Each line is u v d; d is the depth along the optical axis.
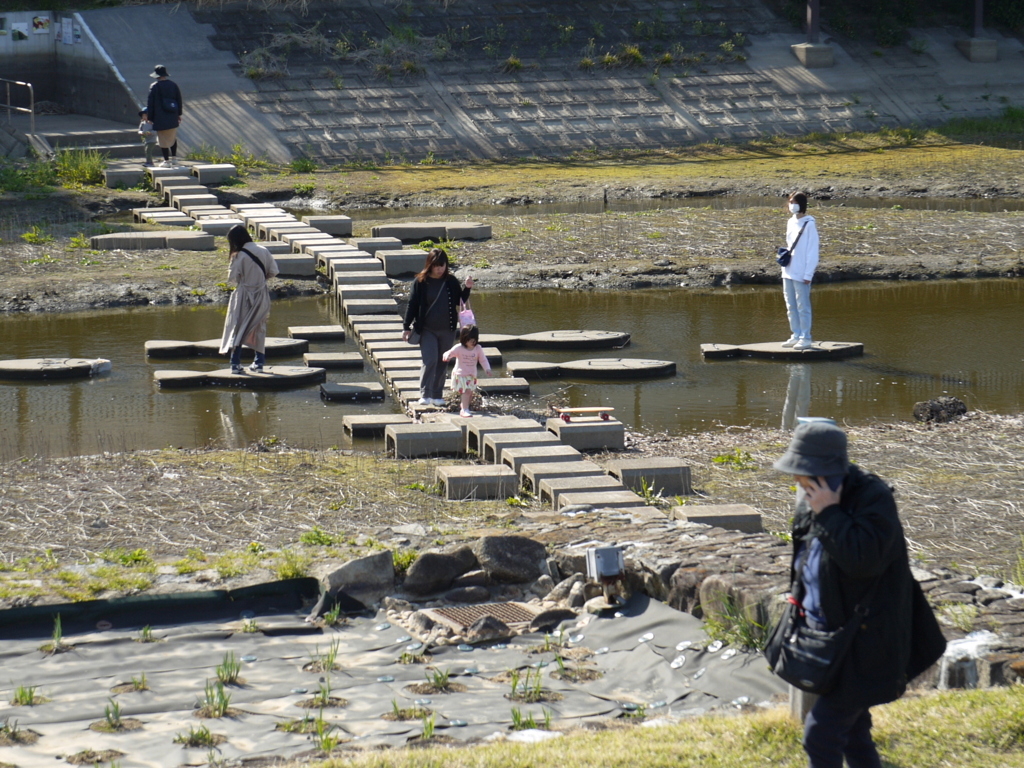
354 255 28.14
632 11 58.03
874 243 31.42
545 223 34.62
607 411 16.16
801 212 20.94
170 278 27.14
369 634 9.12
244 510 12.17
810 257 20.81
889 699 5.23
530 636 9.16
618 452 15.52
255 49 49.88
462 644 8.91
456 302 17.28
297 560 10.12
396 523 11.84
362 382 19.47
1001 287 27.39
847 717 5.39
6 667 8.13
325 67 50.41
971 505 12.71
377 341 21.83
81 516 11.80
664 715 7.36
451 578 10.11
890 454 15.01
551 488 12.77
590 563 9.39
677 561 9.30
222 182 40.62
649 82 52.69
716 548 9.80
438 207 39.66
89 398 18.41
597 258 29.92
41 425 16.75
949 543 11.45
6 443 15.77
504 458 14.44
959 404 17.12
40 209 34.72
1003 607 8.09
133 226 33.03
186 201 36.00
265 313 19.66
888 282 28.17
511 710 7.37
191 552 10.55
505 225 34.38
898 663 5.18
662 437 16.36
